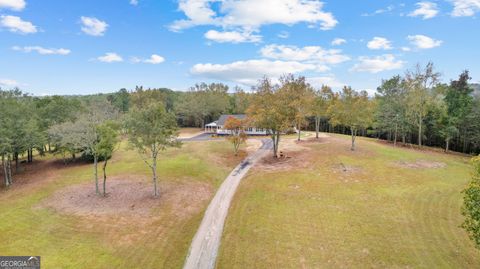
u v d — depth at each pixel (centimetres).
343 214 1884
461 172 2962
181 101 9038
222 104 8531
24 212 2048
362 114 3797
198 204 2180
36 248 1543
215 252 1499
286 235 1617
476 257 1365
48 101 4491
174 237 1673
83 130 2522
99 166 3434
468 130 4400
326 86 5956
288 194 2289
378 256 1385
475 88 4791
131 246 1571
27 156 4556
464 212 1125
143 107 2256
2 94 3531
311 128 7950
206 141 5184
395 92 4991
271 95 3466
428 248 1453
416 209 1962
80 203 2194
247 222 1808
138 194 2380
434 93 4600
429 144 5453
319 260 1366
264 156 3741
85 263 1403
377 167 3084
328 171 2939
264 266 1338
